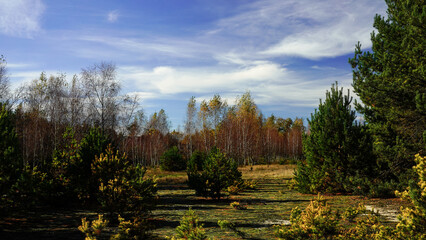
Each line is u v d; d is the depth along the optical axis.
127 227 6.96
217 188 15.27
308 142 17.67
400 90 11.77
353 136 15.76
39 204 11.70
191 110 55.78
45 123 30.86
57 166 12.45
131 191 9.04
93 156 12.12
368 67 14.88
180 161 39.06
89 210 10.97
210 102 53.06
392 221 8.63
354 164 15.34
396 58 12.77
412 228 4.53
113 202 8.90
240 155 50.72
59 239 6.79
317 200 6.55
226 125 51.28
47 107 31.55
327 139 16.25
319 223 5.65
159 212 11.30
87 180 11.50
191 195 17.47
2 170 8.33
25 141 27.38
